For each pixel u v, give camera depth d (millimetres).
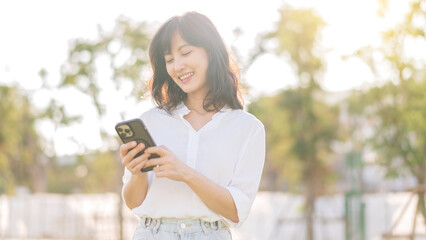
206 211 1969
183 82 2049
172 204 1979
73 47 9195
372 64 6746
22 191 15883
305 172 9484
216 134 2049
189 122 2100
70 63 9234
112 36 9094
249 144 2070
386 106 6887
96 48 9109
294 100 9352
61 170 19891
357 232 6633
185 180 1867
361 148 7500
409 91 6742
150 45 2127
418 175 6820
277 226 8953
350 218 6688
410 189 5660
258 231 9125
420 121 6668
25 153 15438
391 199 7688
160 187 1997
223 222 2020
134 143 1880
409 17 6227
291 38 9352
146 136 1867
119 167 9398
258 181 2076
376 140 7062
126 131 1877
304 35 9352
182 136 2053
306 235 8781
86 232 9609
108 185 16000
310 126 9445
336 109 9359
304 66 9438
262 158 2098
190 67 2033
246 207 1980
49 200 10227
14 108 13523
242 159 2057
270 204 9383
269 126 9555
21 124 14008
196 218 1982
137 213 2027
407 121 6777
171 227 1990
